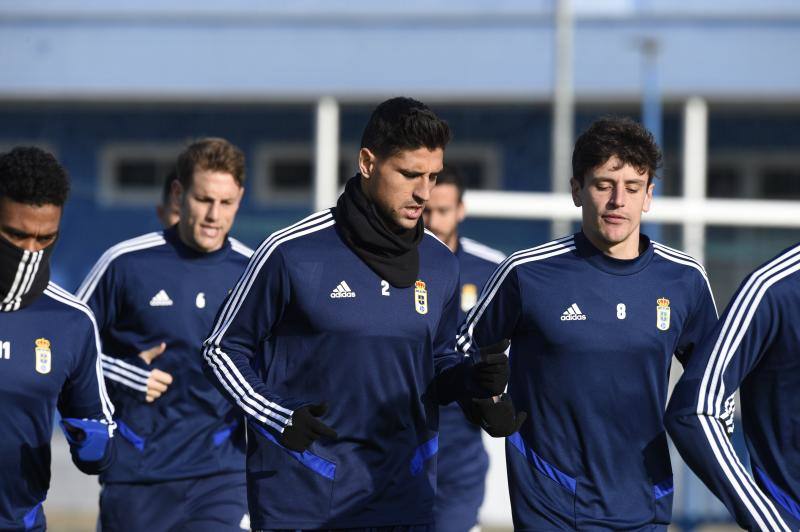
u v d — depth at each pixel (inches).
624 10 1948.8
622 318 611.5
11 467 561.0
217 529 746.8
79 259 1878.7
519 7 1977.1
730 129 2036.2
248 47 2025.1
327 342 572.1
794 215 1166.3
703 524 1168.8
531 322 620.1
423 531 588.4
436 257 597.0
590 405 608.1
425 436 591.8
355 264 575.8
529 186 2025.1
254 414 552.1
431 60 1998.0
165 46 2039.9
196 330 753.6
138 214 1975.9
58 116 2082.9
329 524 574.6
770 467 511.5
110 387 746.2
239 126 2074.3
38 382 563.5
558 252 627.2
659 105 1952.5
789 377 501.7
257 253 583.2
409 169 546.9
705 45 1951.3
